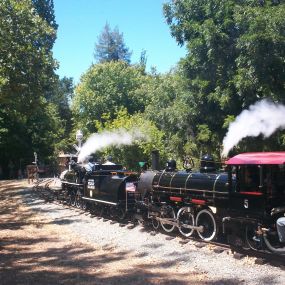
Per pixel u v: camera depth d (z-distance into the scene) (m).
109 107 43.41
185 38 19.86
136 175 15.11
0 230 14.50
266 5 15.98
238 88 16.02
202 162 11.88
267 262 9.01
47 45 21.91
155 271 9.03
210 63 18.30
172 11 20.23
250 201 9.52
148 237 12.31
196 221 11.64
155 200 13.55
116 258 10.24
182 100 20.59
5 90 19.89
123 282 8.30
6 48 19.23
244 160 9.59
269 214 9.11
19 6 19.34
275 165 9.11
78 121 45.66
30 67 20.05
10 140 44.19
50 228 14.62
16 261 10.23
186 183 11.93
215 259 9.65
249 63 15.30
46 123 47.12
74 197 19.72
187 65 19.48
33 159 46.97
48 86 22.30
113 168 17.84
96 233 13.33
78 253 10.88
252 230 9.68
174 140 22.08
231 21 17.02
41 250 11.35
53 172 44.12
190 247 10.88
